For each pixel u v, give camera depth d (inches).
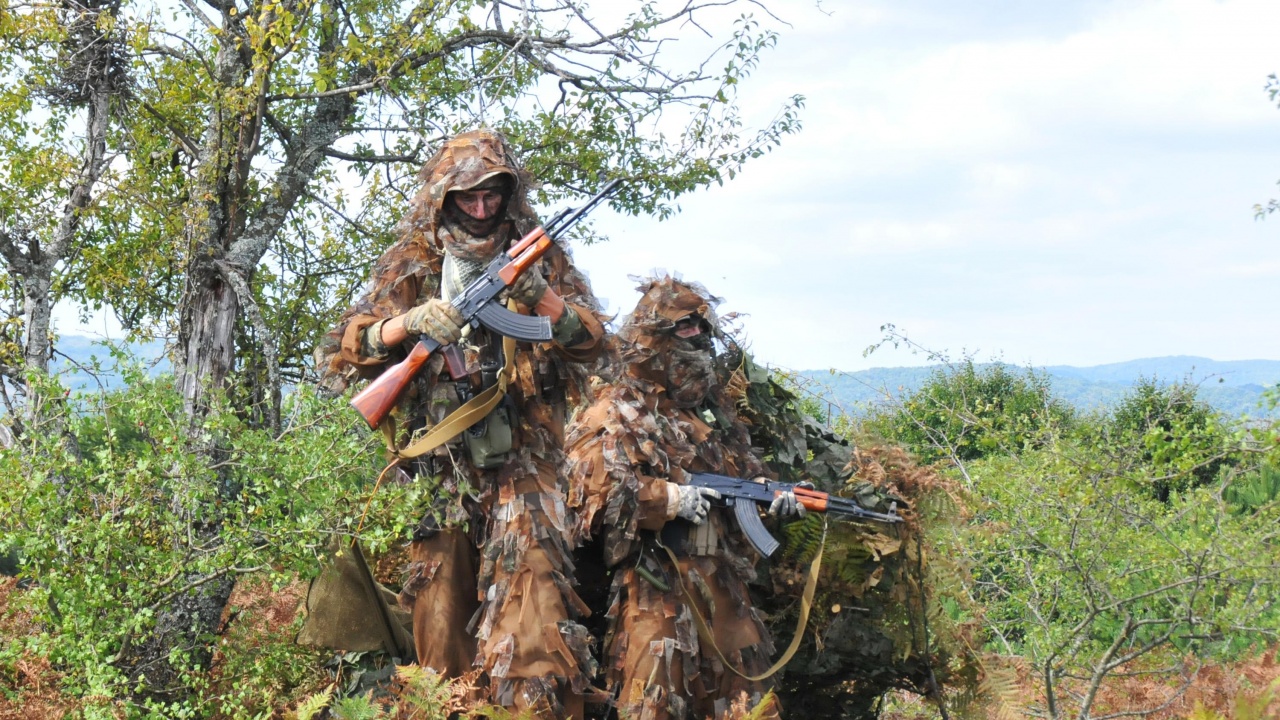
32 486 179.2
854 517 208.8
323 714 199.5
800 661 225.6
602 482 198.5
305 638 204.2
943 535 217.5
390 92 337.1
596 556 219.3
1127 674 232.7
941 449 267.0
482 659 181.5
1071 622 249.4
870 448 219.5
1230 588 217.8
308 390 201.3
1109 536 227.3
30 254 321.4
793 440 228.7
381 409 179.2
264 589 215.9
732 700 201.5
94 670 176.7
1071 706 244.8
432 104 371.2
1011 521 244.1
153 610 189.3
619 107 374.9
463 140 184.2
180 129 327.6
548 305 183.2
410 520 186.7
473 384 185.6
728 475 214.5
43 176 325.7
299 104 377.1
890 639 221.1
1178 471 220.2
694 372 208.5
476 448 183.5
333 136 343.6
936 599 219.0
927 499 216.4
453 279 184.9
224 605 228.4
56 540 187.8
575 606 186.4
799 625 207.5
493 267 178.9
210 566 189.9
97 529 181.5
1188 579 210.7
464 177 177.0
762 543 202.8
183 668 188.2
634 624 200.2
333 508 192.2
